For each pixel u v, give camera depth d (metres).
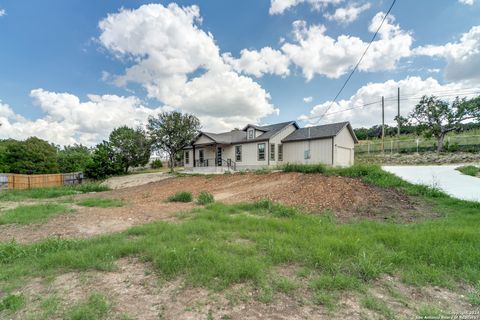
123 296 2.58
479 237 4.03
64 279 3.00
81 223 6.16
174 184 16.28
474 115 21.53
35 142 23.83
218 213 6.46
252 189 10.92
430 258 3.40
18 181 18.41
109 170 26.09
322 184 9.47
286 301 2.49
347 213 6.59
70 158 29.34
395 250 3.72
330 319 2.21
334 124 20.08
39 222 6.28
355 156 26.94
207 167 24.42
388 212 6.57
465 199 7.36
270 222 5.39
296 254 3.56
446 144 23.25
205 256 3.45
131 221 6.30
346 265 3.24
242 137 23.45
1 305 2.37
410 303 2.45
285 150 21.20
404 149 25.61
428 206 6.99
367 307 2.38
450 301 2.49
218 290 2.68
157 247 3.87
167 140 26.36
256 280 2.87
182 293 2.64
